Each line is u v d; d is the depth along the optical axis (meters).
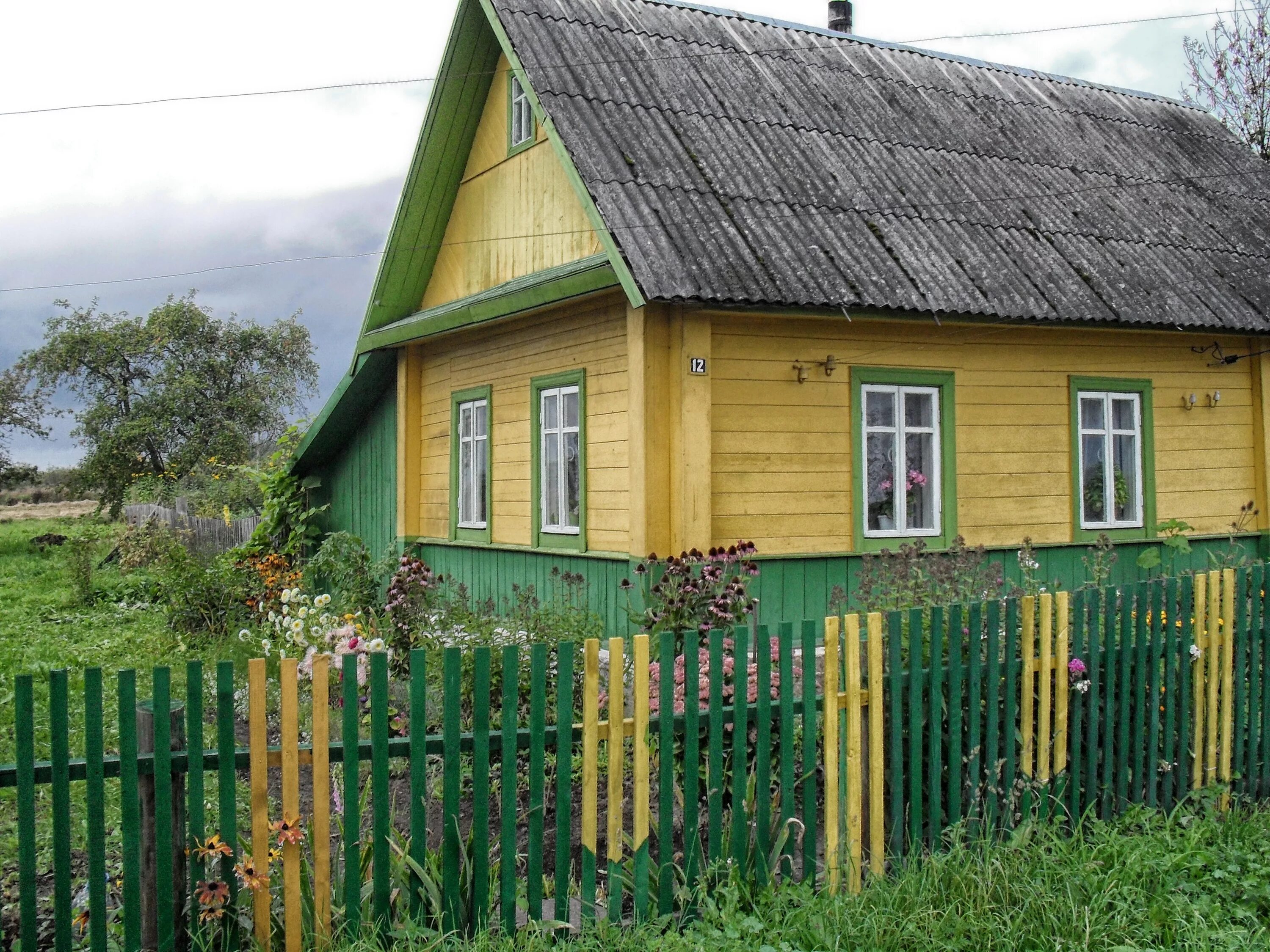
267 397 40.94
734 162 11.50
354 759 4.34
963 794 5.58
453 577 14.34
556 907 4.55
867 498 11.11
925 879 4.91
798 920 4.64
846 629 5.15
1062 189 13.68
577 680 7.79
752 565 8.69
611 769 4.64
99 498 39.88
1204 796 6.39
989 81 15.66
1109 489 12.51
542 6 12.60
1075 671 5.86
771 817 5.03
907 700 5.41
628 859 4.86
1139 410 12.74
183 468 37.91
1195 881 5.29
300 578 14.79
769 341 10.60
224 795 4.16
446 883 4.45
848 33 17.98
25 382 41.09
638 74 12.26
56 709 3.99
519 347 12.76
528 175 12.77
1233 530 13.28
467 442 14.23
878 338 11.14
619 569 10.69
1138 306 11.95
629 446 10.55
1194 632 6.55
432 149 13.98
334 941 4.27
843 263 10.62
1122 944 4.66
